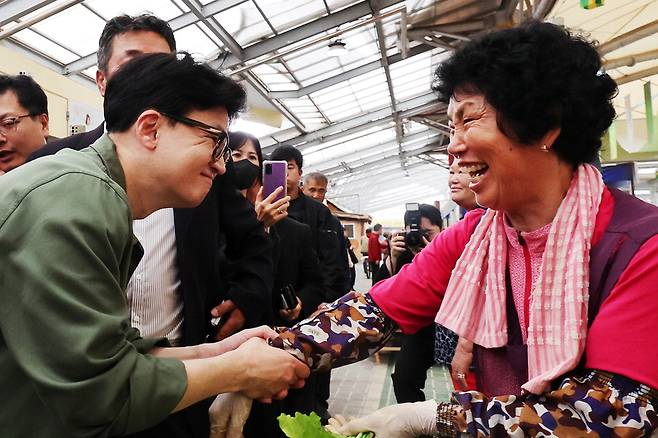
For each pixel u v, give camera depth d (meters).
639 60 4.76
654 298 0.73
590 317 0.80
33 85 2.19
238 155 2.56
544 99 0.79
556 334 0.82
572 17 4.30
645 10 4.18
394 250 2.78
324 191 4.19
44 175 0.82
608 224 0.83
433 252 1.15
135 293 1.40
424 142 19.41
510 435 0.77
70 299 0.74
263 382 0.99
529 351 0.85
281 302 2.33
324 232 3.29
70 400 0.73
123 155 0.96
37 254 0.75
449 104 0.92
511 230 0.95
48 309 0.74
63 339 0.73
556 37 0.83
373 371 4.77
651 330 0.72
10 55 5.53
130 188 0.96
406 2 7.14
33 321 0.74
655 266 0.74
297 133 13.12
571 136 0.84
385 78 10.99
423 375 2.41
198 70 0.96
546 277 0.85
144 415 0.81
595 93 0.83
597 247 0.82
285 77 9.23
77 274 0.76
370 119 13.05
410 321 1.15
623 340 0.73
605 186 0.89
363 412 3.62
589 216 0.83
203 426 1.38
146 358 0.84
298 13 6.97
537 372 0.84
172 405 0.84
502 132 0.83
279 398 1.05
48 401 0.74
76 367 0.73
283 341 1.10
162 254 1.43
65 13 5.35
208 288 1.57
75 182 0.82
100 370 0.75
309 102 11.13
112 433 0.80
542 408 0.76
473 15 7.36
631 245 0.77
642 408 0.69
